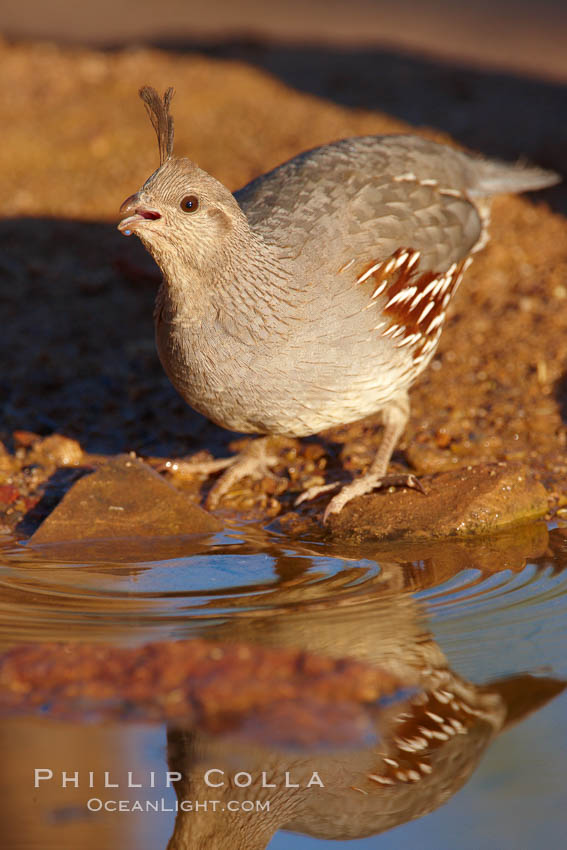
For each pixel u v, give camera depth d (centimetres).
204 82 2470
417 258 1098
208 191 959
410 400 1378
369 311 1035
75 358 1514
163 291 1024
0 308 1638
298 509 1158
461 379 1425
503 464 1138
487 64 2844
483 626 855
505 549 1029
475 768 695
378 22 3406
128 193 1997
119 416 1380
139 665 774
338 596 916
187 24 3328
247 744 704
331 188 1093
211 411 1053
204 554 1028
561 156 2095
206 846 675
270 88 2473
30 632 838
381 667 791
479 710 744
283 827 683
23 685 757
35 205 1962
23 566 996
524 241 1800
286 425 1055
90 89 2452
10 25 3297
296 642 828
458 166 1223
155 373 1486
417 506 1095
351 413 1071
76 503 1091
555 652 811
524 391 1397
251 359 998
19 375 1455
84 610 884
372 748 707
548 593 917
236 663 777
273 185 1108
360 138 1194
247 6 3597
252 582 951
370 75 2602
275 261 1003
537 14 3572
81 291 1708
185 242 960
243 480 1230
